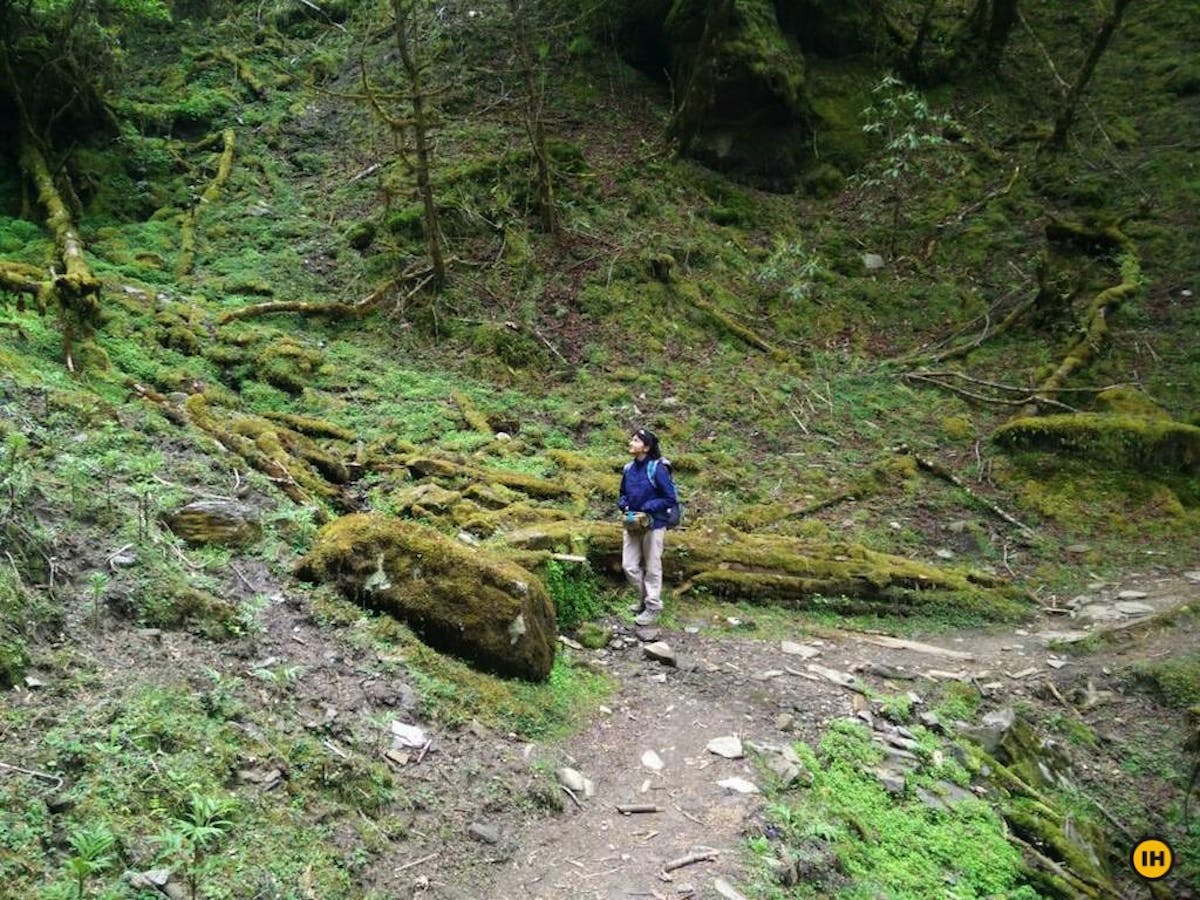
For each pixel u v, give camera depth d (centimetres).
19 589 467
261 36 1886
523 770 528
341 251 1327
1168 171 1628
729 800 537
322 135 1638
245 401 979
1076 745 751
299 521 674
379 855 429
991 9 1872
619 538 821
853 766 609
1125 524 1080
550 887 447
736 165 1641
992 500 1110
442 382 1129
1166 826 707
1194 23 1920
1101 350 1334
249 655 521
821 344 1377
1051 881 581
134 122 1538
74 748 394
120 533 559
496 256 1355
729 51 1587
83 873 324
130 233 1276
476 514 821
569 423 1114
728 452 1132
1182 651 844
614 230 1443
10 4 1330
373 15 1888
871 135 1712
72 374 824
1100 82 1866
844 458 1151
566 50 1788
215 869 371
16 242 1109
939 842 568
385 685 545
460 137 1554
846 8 1809
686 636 768
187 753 420
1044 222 1576
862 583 891
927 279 1505
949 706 724
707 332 1347
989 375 1327
